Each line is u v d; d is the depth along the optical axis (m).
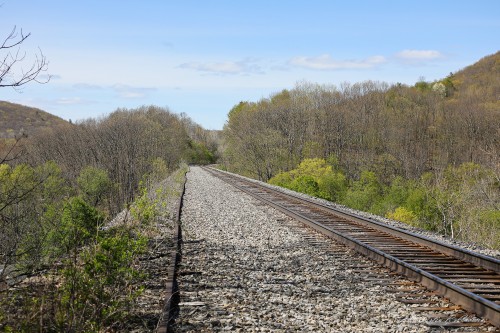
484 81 121.69
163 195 20.72
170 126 89.38
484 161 44.25
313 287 7.81
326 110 71.81
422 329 5.84
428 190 36.94
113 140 44.78
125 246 7.34
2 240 7.07
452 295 7.02
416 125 71.75
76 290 5.85
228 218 16.55
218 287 7.77
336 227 14.34
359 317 6.30
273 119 66.88
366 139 67.94
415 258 10.02
